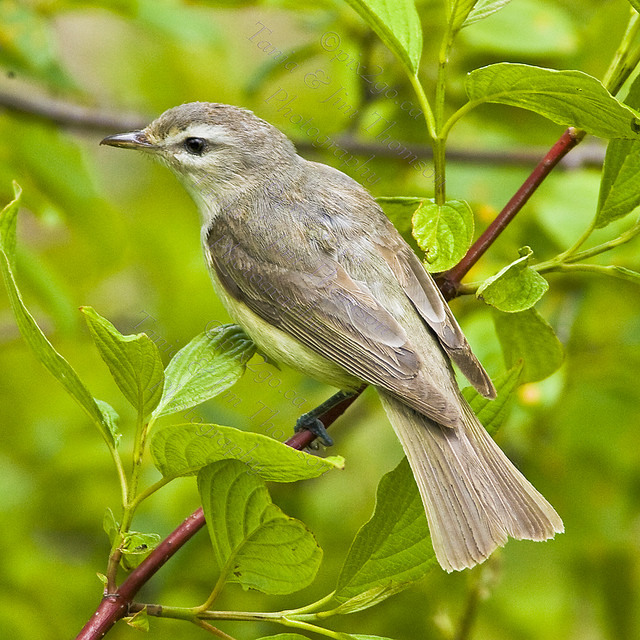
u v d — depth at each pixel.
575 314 11.18
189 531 6.26
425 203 7.38
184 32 11.31
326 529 11.32
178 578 10.40
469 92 6.77
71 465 10.98
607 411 11.05
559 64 11.43
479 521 7.26
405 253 8.69
